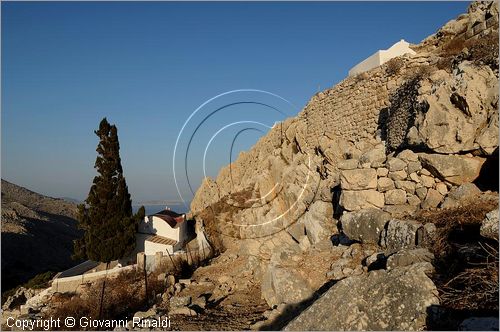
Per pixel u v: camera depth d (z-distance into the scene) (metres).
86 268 30.38
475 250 6.11
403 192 9.65
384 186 9.88
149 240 29.03
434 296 5.48
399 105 13.87
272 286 8.93
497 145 8.37
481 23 13.17
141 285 16.23
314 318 5.78
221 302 9.85
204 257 19.78
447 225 7.32
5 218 54.25
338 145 17.34
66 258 49.50
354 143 17.12
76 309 15.56
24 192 95.19
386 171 10.01
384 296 5.69
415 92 12.57
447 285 5.67
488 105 8.77
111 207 29.03
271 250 13.02
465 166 8.74
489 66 9.53
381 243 8.50
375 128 16.97
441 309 5.24
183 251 23.89
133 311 12.88
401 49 18.38
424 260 6.56
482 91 8.81
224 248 20.98
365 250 8.62
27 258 45.06
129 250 29.09
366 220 9.07
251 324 7.61
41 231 55.94
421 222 7.93
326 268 8.52
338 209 11.84
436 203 8.86
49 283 27.27
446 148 9.08
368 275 6.17
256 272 11.67
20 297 27.11
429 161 9.12
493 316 4.81
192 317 8.58
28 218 60.66
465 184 8.48
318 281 8.16
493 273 5.41
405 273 5.82
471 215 7.29
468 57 11.70
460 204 8.15
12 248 45.50
